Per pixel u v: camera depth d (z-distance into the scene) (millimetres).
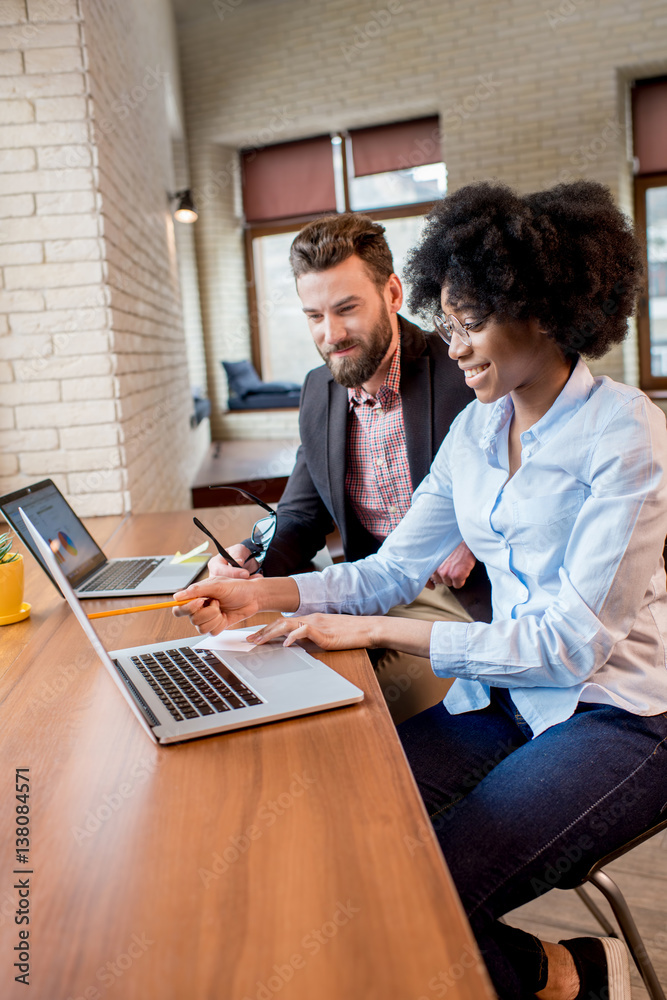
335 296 1558
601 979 1079
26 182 2553
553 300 1036
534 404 1156
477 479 1250
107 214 2641
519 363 1088
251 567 1705
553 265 1013
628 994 1088
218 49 7562
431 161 7434
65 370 2643
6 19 2480
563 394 1105
